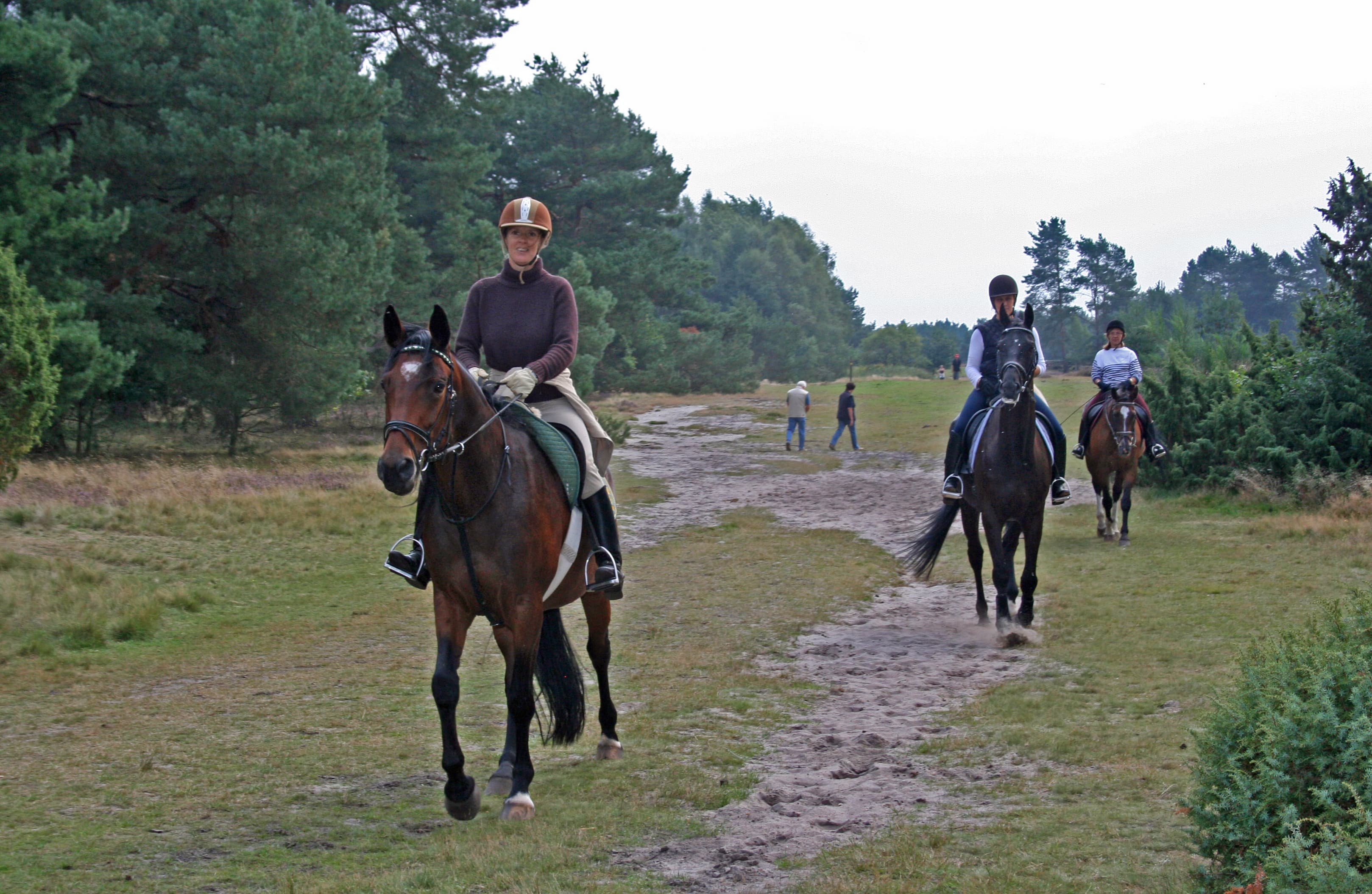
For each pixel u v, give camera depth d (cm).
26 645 879
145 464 2181
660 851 463
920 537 1064
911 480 2309
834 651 916
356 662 875
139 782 562
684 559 1437
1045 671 801
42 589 1044
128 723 686
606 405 4738
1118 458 1391
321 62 2439
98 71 2203
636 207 5806
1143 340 5222
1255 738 397
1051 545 1417
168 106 2336
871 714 718
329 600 1141
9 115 1884
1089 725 650
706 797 537
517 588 513
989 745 623
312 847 469
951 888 408
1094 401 1441
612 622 1043
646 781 567
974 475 946
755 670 849
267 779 570
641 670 848
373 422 3569
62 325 1839
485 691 791
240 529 1513
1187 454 1803
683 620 1048
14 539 1277
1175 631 884
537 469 539
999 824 482
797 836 482
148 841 474
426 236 3962
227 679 813
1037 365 919
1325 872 310
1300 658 420
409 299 3306
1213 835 388
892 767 589
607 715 629
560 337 598
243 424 3148
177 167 2200
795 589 1219
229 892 413
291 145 2223
